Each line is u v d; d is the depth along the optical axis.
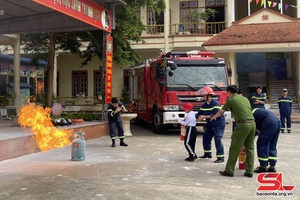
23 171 6.93
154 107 14.30
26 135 8.98
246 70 25.38
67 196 5.25
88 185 5.88
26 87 21.45
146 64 15.45
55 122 11.36
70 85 26.70
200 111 8.37
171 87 12.50
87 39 16.66
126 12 15.19
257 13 21.30
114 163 7.81
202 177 6.53
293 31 19.50
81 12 11.52
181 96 12.48
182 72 12.68
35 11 13.05
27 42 19.44
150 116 15.12
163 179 6.34
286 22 20.88
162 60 12.72
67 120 11.83
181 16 25.11
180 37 21.94
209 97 8.19
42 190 5.57
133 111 17.95
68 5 10.70
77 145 8.08
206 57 13.18
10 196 5.25
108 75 13.73
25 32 14.35
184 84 12.55
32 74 23.19
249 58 25.33
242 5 26.59
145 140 11.99
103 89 13.76
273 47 18.83
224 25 24.00
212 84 12.62
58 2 10.16
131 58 17.23
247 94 25.16
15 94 17.69
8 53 23.41
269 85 23.08
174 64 12.44
